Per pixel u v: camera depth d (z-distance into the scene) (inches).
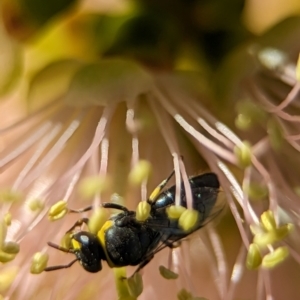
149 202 2.9
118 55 3.2
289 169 3.0
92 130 3.1
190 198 2.8
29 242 2.9
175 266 2.9
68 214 2.9
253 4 3.3
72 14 3.2
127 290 2.8
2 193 2.9
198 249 3.0
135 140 3.0
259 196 2.9
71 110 3.1
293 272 3.0
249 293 3.0
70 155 3.0
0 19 3.0
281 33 3.1
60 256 2.9
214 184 2.9
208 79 3.2
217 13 3.2
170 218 2.8
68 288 2.9
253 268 2.8
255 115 3.0
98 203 2.9
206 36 3.2
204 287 3.0
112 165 3.0
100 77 3.0
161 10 3.2
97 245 2.8
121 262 2.8
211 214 2.9
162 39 3.2
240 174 3.0
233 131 3.1
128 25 3.2
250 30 3.2
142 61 3.2
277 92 3.1
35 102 3.1
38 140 3.1
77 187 3.0
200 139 3.0
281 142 3.0
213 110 3.1
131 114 3.0
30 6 3.1
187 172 3.0
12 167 3.1
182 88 3.1
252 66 3.1
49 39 3.2
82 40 3.2
